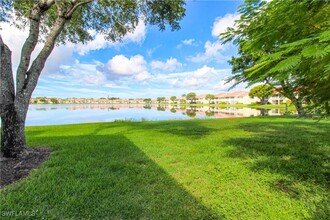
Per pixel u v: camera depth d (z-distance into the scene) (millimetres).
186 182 3596
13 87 4891
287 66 1438
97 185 3361
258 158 4945
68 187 3248
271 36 2389
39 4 5316
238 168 4262
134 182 3559
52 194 3025
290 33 2357
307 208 2729
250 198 3029
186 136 7977
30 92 5160
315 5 2066
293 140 6895
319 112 3682
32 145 6191
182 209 2748
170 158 5008
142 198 3002
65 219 2473
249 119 14539
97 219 2500
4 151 4723
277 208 2748
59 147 6016
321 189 3275
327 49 1313
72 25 8078
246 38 2936
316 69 1979
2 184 3416
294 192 3215
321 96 3188
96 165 4371
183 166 4445
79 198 2920
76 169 4059
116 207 2746
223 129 9820
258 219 2520
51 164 4387
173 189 3328
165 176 3852
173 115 26531
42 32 7961
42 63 5402
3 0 6598
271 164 4469
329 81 2697
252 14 2809
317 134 7992
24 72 5098
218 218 2566
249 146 6191
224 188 3373
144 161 4793
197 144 6520
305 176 3799
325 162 4535
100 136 8078
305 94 3428
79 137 7844
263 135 7996
